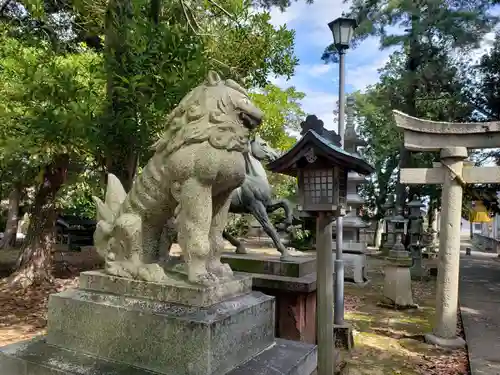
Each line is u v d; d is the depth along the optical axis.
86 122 3.63
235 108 2.24
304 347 2.53
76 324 2.38
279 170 3.45
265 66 5.47
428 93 13.01
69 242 12.00
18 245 13.96
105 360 2.22
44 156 5.88
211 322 1.96
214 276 2.24
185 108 2.31
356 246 9.28
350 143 10.13
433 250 15.77
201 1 5.55
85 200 11.89
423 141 5.40
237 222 13.34
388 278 7.18
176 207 2.35
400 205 13.75
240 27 5.29
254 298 2.43
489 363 4.33
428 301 7.61
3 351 2.39
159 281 2.25
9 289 6.91
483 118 12.34
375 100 13.80
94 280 2.48
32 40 5.87
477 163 12.62
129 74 3.71
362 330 5.66
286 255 4.55
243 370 2.12
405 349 4.91
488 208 11.85
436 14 12.05
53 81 3.95
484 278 10.61
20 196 13.45
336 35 5.21
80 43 7.34
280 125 11.43
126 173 3.98
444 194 5.29
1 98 4.48
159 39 3.72
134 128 3.77
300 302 4.14
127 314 2.19
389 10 12.55
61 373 2.11
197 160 2.18
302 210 3.32
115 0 3.90
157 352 2.07
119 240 2.46
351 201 9.59
